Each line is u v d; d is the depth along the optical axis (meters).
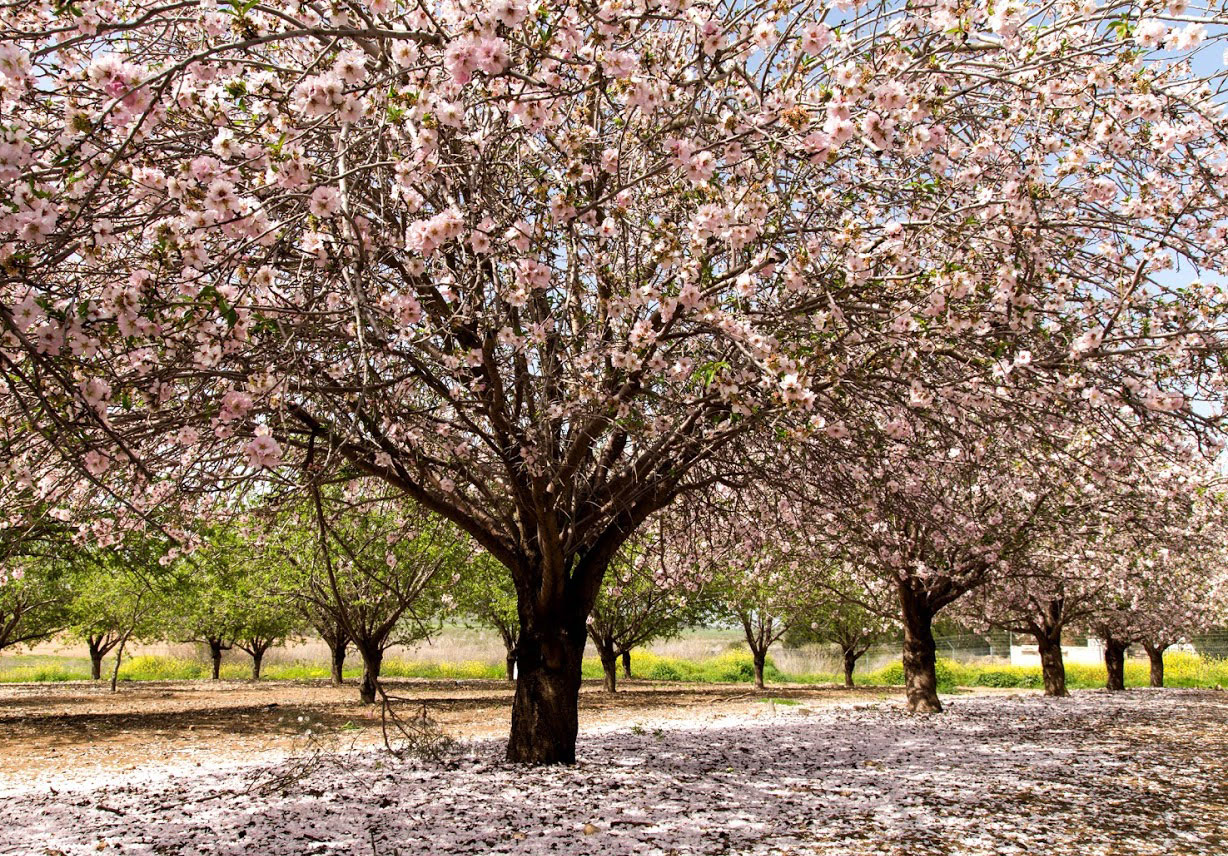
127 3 4.39
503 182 5.80
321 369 5.07
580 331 6.11
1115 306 5.50
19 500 5.42
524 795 6.56
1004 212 4.73
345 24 4.05
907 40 4.34
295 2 3.96
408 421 5.94
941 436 6.91
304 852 4.99
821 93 3.83
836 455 6.83
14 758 9.50
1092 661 31.47
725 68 4.76
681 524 9.33
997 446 7.66
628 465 7.44
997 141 5.08
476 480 6.95
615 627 20.62
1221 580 17.67
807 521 8.64
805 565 14.30
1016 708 14.74
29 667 31.61
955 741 10.21
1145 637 20.45
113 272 3.88
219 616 20.52
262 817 5.97
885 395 5.98
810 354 4.88
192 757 9.41
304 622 21.30
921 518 8.36
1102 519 11.22
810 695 19.17
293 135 3.71
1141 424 6.04
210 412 4.40
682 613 20.45
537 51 3.57
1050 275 5.40
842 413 5.84
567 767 7.75
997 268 4.97
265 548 14.27
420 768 7.82
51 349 3.28
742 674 28.22
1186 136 4.67
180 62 2.93
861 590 17.72
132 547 11.62
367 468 6.43
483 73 3.59
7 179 3.00
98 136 3.49
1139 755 9.11
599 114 5.27
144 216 3.71
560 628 7.92
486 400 5.80
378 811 6.07
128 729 12.26
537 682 7.97
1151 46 4.04
